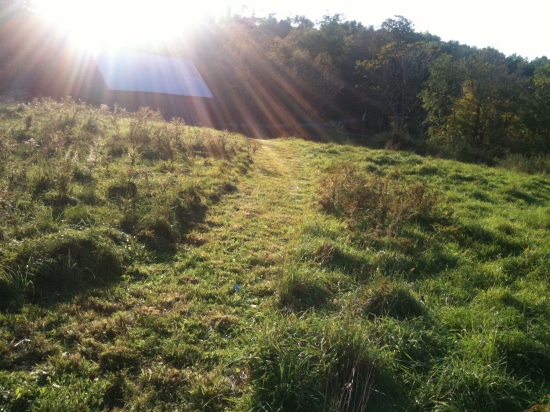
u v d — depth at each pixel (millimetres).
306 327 3984
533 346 4211
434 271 6324
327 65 44219
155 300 4535
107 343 3777
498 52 39031
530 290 5781
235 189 9188
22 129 9484
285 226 7449
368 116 50500
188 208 7109
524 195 12031
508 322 4668
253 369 3592
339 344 3686
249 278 5352
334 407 3201
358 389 3449
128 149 9586
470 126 30578
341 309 4637
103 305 4316
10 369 3330
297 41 50344
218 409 3266
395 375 3709
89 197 6367
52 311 4102
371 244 6977
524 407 3598
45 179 6477
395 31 57156
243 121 40969
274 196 9250
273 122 41875
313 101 42688
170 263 5449
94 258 4914
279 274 5227
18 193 5918
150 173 8180
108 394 3248
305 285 5105
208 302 4691
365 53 52469
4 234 4770
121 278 4922
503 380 3684
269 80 40906
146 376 3426
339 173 10609
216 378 3521
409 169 14141
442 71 33875
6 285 4129
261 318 4473
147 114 15516
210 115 37781
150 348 3795
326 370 3500
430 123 39969
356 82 52031
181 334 4020
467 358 3982
